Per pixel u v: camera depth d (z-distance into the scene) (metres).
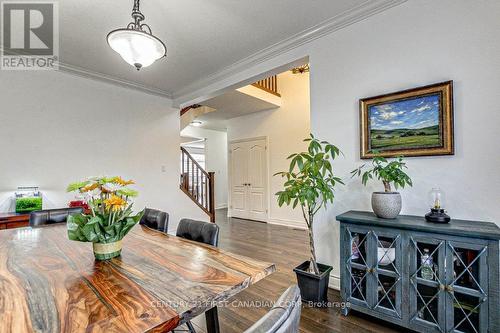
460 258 1.51
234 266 1.18
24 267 1.18
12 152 2.95
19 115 3.00
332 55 2.48
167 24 2.43
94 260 1.27
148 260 1.26
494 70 1.70
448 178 1.86
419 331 1.64
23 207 2.82
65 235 1.80
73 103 3.42
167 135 4.47
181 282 1.01
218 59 3.18
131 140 3.99
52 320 0.75
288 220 5.37
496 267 1.39
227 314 2.00
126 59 1.88
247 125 6.18
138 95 4.11
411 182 1.92
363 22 2.29
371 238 1.85
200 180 5.63
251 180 6.10
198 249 1.45
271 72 3.12
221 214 7.02
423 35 1.98
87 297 0.89
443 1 1.89
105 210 1.31
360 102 2.26
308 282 2.15
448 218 1.69
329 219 2.47
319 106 2.57
